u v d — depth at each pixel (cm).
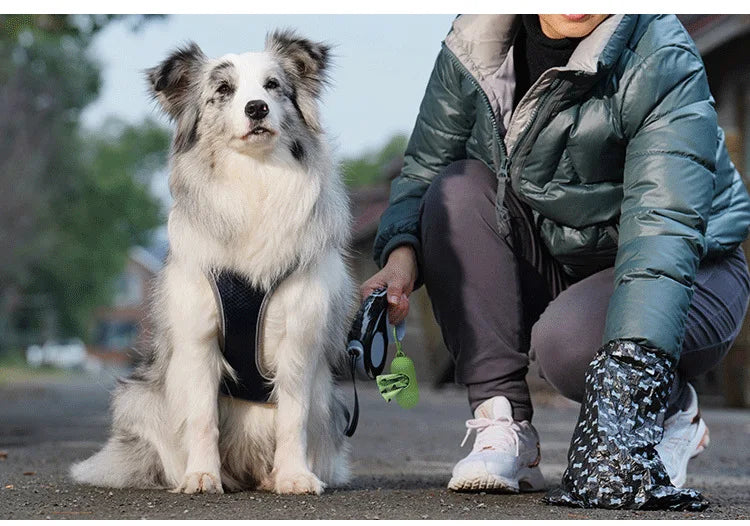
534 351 416
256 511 362
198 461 421
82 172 5312
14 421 1059
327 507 373
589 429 358
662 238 365
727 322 411
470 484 407
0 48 4066
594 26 389
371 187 2581
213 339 424
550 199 409
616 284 370
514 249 429
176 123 458
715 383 1239
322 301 427
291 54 465
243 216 424
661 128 380
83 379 3716
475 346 422
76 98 4538
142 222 6300
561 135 397
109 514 358
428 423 1023
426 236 432
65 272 5997
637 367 356
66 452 670
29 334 6212
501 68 418
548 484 464
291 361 424
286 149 436
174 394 423
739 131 1191
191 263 420
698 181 374
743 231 418
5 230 3669
